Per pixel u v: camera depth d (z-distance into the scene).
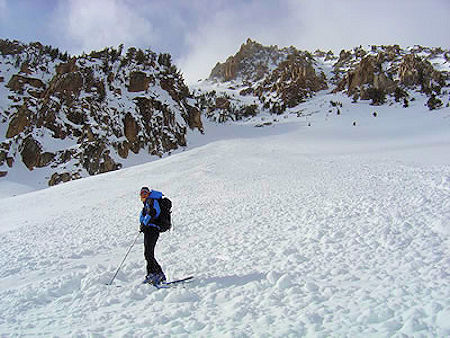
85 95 73.75
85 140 64.25
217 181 24.53
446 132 64.50
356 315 3.85
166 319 4.50
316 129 96.19
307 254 6.61
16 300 5.59
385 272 5.19
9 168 58.50
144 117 81.19
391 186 13.07
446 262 5.12
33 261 8.32
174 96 96.81
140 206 17.64
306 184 17.30
